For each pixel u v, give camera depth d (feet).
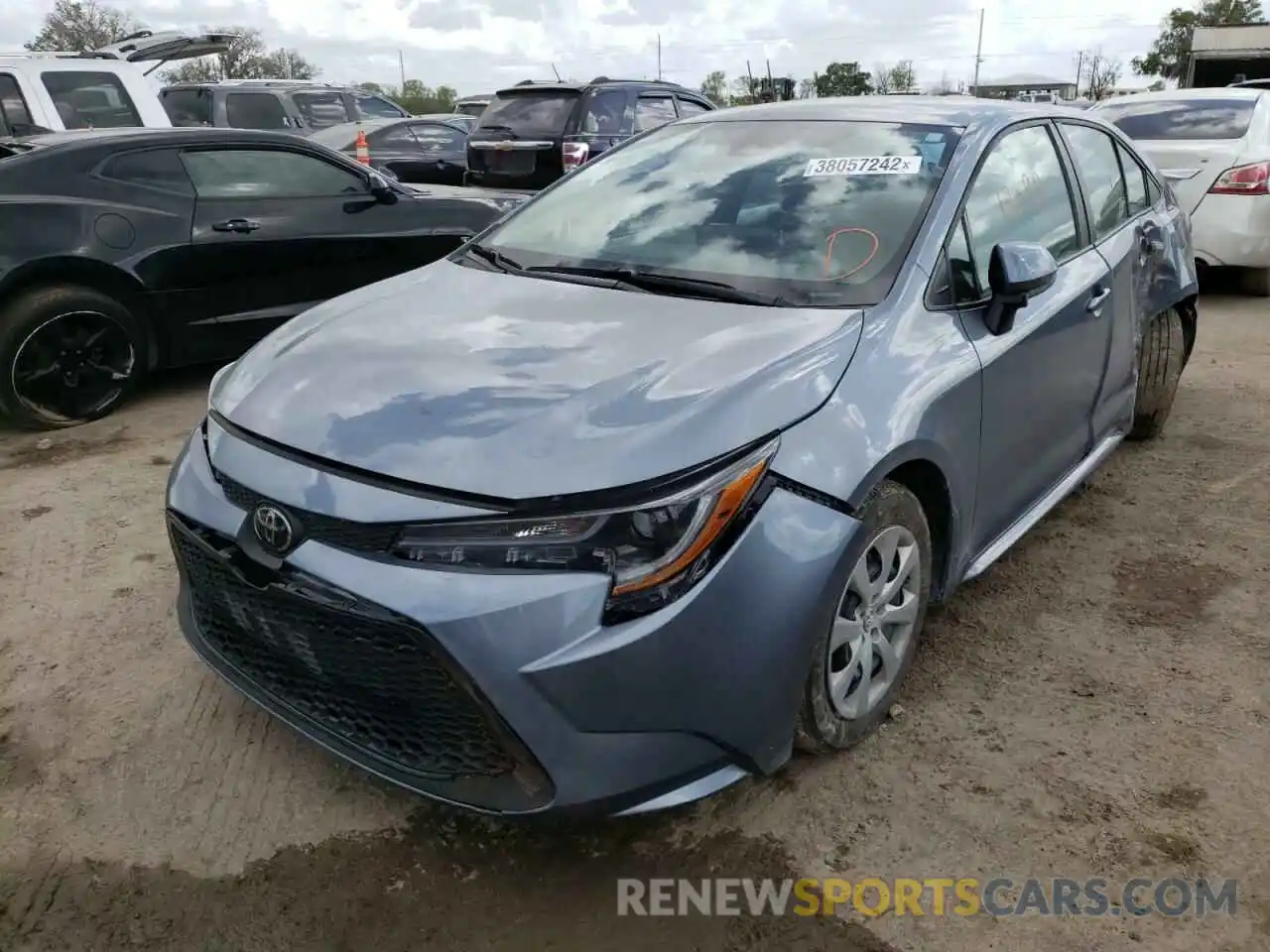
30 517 13.65
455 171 43.42
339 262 19.93
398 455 7.11
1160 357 15.25
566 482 6.76
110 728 9.32
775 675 7.32
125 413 18.08
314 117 46.09
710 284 9.50
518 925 7.30
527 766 6.89
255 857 7.88
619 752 6.91
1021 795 8.49
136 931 7.24
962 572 9.86
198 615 8.91
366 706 7.43
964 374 9.04
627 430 7.06
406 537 6.87
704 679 6.98
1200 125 26.96
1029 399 10.34
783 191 10.57
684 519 6.84
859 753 8.98
